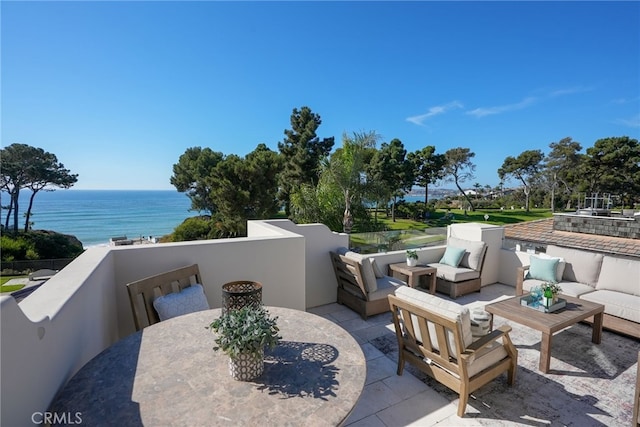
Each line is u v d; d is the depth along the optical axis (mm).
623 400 2631
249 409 1273
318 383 1464
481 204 38219
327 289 4863
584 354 3391
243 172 14453
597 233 7406
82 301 1799
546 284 3535
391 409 2492
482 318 2662
